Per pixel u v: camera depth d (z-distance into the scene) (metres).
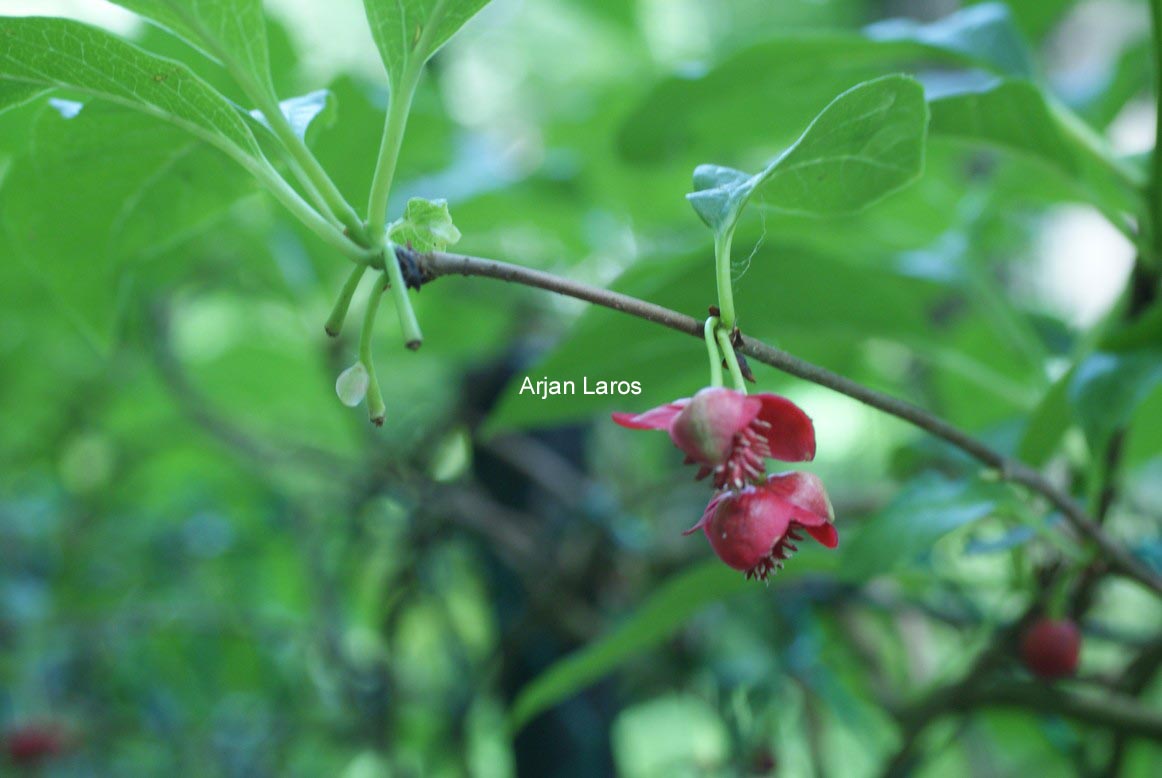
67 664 0.74
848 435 0.70
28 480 0.82
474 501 0.59
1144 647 0.43
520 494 0.60
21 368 0.72
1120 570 0.35
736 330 0.30
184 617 0.69
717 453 0.29
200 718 0.73
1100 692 0.46
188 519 0.77
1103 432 0.35
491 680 0.57
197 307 0.74
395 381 0.70
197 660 0.73
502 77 0.84
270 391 0.70
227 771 0.71
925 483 0.35
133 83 0.31
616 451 0.65
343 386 0.30
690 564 0.56
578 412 0.41
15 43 0.31
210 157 0.34
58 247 0.36
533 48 0.85
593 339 0.39
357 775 0.73
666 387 0.46
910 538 0.34
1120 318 0.38
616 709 0.57
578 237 0.59
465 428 0.59
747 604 0.53
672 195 0.61
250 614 0.71
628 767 0.70
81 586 0.76
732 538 0.30
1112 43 0.87
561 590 0.54
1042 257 0.75
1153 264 0.37
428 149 0.52
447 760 0.62
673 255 0.40
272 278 0.55
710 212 0.30
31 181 0.35
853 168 0.30
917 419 0.32
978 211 0.49
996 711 0.45
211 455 0.73
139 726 0.72
